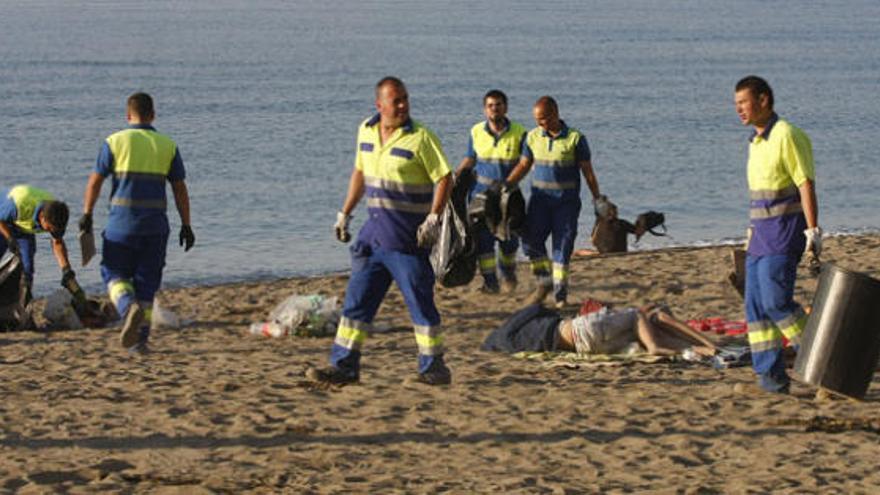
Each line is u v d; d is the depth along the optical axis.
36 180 66.19
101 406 16.47
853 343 15.83
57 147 80.06
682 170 68.69
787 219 16.03
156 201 20.42
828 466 13.52
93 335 23.36
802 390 16.88
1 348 21.84
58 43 199.62
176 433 15.07
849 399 16.31
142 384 17.95
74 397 17.12
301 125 93.62
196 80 136.12
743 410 15.91
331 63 163.62
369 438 14.84
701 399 16.56
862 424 15.11
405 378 17.94
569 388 17.45
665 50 199.12
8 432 15.17
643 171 68.25
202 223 51.16
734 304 26.55
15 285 24.14
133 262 20.56
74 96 116.50
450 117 101.06
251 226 50.50
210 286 32.00
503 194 25.94
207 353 21.28
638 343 20.28
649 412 15.90
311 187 61.97
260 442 14.71
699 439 14.63
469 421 15.53
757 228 16.22
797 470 13.36
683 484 12.91
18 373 19.19
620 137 86.50
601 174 67.06
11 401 16.86
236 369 19.31
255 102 112.50
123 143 20.22
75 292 24.52
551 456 14.06
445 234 16.83
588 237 46.09
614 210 34.59
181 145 80.75
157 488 12.88
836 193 60.03
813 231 15.61
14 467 13.65
